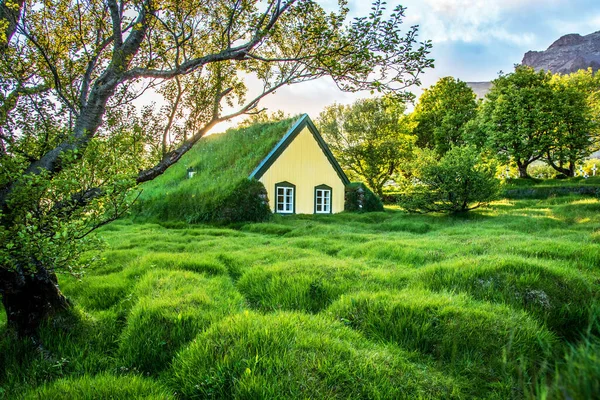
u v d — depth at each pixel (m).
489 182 18.12
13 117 4.10
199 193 19.72
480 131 37.31
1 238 3.13
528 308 4.73
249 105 5.81
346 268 6.63
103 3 5.07
